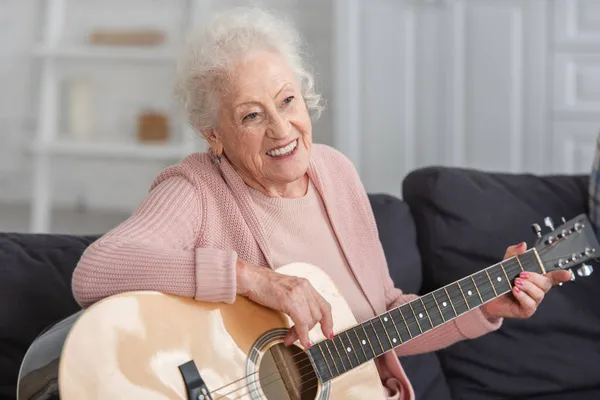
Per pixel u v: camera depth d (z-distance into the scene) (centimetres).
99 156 537
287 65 162
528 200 222
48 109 507
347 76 453
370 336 157
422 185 223
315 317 149
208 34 162
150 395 135
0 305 182
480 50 436
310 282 161
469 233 216
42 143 503
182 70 166
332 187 179
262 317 151
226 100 159
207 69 159
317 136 527
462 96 441
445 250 216
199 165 170
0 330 181
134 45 509
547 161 438
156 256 146
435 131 448
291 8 526
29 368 134
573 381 211
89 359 133
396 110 451
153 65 524
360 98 455
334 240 176
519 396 212
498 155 441
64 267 189
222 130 164
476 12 434
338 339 155
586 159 433
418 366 208
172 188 165
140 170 539
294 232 171
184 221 161
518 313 172
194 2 514
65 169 542
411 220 220
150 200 162
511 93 436
